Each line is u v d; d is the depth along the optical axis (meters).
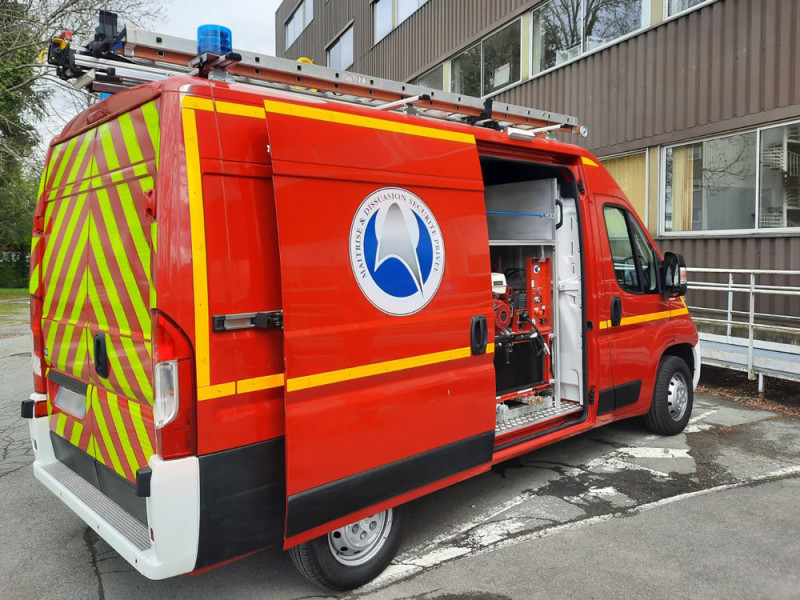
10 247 28.73
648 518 3.82
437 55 14.01
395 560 3.38
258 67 3.29
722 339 7.36
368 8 16.98
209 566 2.47
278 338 2.62
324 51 20.38
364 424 2.88
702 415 6.11
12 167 18.20
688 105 8.40
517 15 11.38
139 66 2.99
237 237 2.49
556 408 4.74
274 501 2.63
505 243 4.35
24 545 3.63
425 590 3.06
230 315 2.44
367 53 17.31
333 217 2.76
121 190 2.69
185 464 2.35
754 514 3.84
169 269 2.31
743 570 3.19
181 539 2.35
